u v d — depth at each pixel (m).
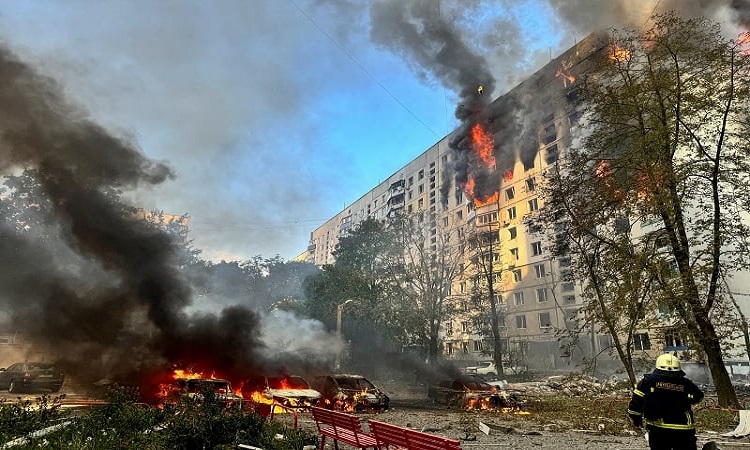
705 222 15.70
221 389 14.02
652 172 14.67
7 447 5.88
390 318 31.75
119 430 7.11
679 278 13.99
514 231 51.34
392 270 33.38
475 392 17.17
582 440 9.70
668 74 16.19
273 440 7.23
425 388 29.70
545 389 22.19
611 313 13.90
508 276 49.66
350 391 15.97
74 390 19.78
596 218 15.60
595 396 18.81
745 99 15.59
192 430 6.78
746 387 22.94
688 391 4.94
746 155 15.80
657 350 23.66
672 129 15.80
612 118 17.00
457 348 51.50
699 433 10.56
